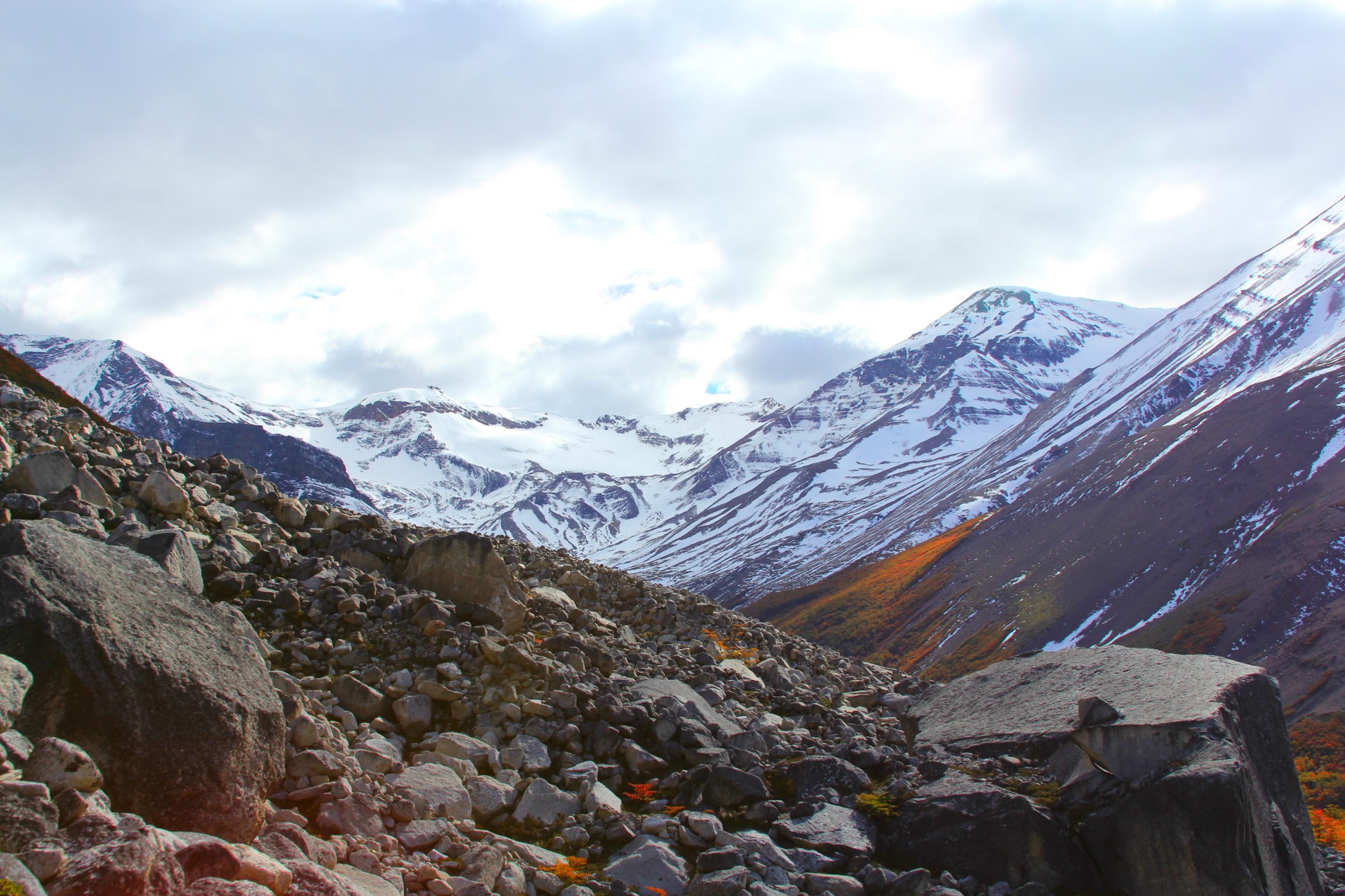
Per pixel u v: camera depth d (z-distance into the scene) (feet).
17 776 18.95
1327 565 397.19
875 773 40.16
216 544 46.70
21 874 15.56
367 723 36.50
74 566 24.35
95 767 20.47
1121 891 31.99
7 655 21.22
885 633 621.31
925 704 47.52
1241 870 29.94
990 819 33.96
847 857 33.81
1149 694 37.52
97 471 48.03
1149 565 505.66
